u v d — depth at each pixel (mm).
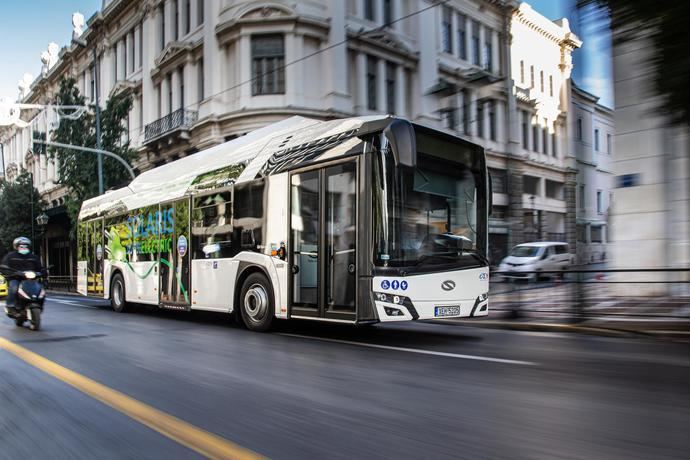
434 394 4637
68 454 3309
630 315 9227
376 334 8797
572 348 7227
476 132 26531
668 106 4223
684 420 3850
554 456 3148
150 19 30297
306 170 8180
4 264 9641
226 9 23438
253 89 22734
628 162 12477
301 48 22547
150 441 3504
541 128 31156
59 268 42156
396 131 6777
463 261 7875
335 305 7555
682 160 11828
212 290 10000
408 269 7262
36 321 9383
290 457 3176
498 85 28359
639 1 4078
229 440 3488
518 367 5828
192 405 4348
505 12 30266
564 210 32250
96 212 15219
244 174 9445
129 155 26453
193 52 26422
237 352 6906
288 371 5660
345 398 4523
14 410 4320
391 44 24609
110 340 8086
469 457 3145
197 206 10617
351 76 23656
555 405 4270
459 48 28500
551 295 10117
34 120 48375
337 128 7938
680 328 8516
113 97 26609
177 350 7094
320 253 7832
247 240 9219
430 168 7762
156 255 11922
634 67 4414
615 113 12703
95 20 35031
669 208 11906
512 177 28922
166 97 28828
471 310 7871
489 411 4102
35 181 48531
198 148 24859
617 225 12656
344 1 23203
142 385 5066
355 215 7320
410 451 3252
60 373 5641
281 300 8430
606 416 3953
